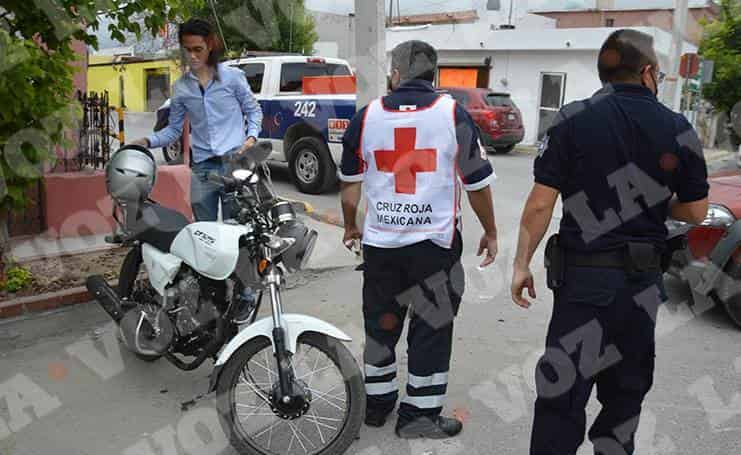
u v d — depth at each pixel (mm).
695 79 15672
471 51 22047
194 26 4613
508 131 17250
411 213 3375
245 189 3541
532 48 20578
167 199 6875
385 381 3656
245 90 4887
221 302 3723
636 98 2705
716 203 5215
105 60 23516
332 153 9570
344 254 6633
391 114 3359
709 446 3527
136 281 4230
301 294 5688
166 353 3891
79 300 5082
